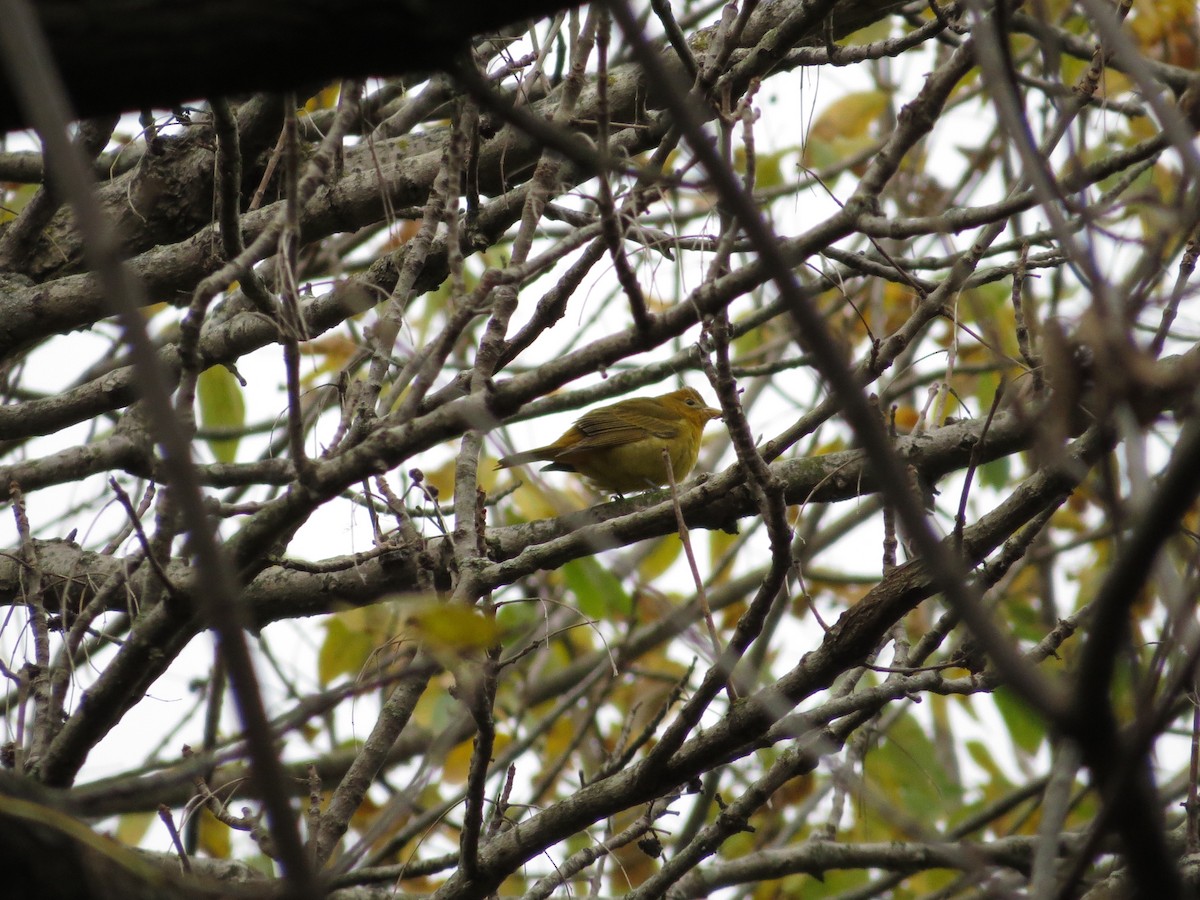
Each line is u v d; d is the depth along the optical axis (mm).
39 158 12750
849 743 11305
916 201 15859
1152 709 4207
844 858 11172
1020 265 8312
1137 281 5441
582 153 4617
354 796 8203
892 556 8664
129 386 10859
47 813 4473
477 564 8555
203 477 11250
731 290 6570
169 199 11469
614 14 4207
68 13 4207
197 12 4254
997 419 10211
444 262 10461
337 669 14750
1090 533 17031
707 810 14852
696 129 4230
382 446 6801
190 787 13031
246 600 10102
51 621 10289
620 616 17156
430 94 11320
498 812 9125
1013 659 4215
